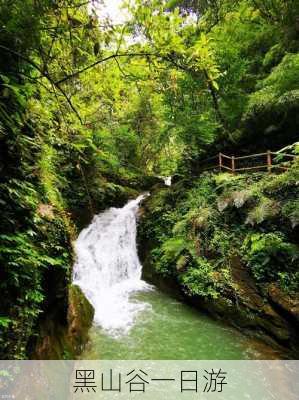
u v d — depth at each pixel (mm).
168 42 2564
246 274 6809
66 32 2709
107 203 13141
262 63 10820
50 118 3986
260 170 9648
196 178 10828
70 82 3344
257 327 6098
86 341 5656
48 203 4859
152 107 12648
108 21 2592
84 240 10406
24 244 3066
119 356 5352
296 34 8727
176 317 7129
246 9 10094
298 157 6637
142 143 16031
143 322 6820
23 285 3148
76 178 11625
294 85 8164
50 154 5441
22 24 2197
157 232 10359
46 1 2254
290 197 6602
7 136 2949
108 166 14602
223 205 7742
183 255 8422
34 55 2756
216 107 9828
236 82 9742
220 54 9438
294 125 8555
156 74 3043
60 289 4645
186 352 5574
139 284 9547
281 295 5863
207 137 9938
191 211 9266
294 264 6039
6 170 3121
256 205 7184
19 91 2807
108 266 9898
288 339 5465
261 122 9250
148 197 12828
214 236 7898
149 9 2473
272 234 6516
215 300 7051
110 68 3137
